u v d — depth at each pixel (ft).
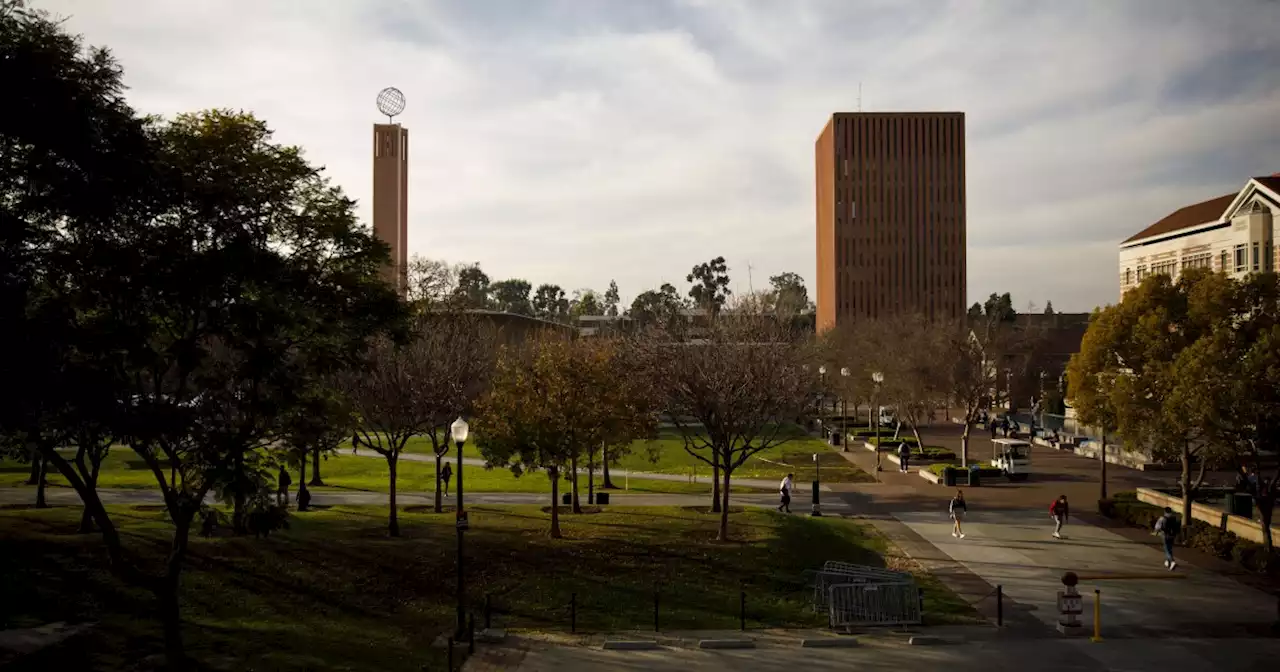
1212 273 108.58
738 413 99.04
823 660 61.98
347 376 93.04
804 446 216.95
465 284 159.84
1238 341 92.99
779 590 79.92
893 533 110.22
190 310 58.03
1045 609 75.20
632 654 63.16
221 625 63.62
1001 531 111.45
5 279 45.11
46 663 53.16
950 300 463.01
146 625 61.98
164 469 147.33
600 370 99.40
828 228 485.56
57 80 46.42
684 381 103.50
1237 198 207.21
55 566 71.20
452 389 110.01
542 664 60.75
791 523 103.96
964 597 79.15
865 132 466.70
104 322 51.90
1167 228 243.81
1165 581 85.20
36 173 46.57
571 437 95.86
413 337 71.15
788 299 222.07
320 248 63.10
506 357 142.10
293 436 64.69
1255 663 61.11
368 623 68.03
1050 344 306.35
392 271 153.99
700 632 68.69
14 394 43.60
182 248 53.88
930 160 465.88
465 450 198.49
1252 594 80.28
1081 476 163.32
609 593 77.51
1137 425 103.96
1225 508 112.27
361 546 86.89
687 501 128.36
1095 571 89.35
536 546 90.27
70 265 50.34
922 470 162.91
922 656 62.85
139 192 49.96
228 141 57.31
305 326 59.72
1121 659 62.03
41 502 100.27
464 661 61.00
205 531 83.20
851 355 250.57
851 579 77.15
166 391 60.13
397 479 149.59
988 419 260.62
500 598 75.77
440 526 98.89
